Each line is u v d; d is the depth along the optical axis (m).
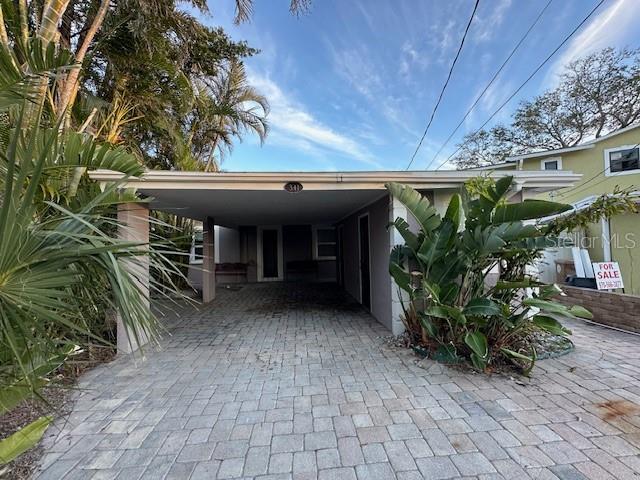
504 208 3.37
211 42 8.84
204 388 3.30
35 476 2.04
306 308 7.47
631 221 8.16
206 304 8.12
